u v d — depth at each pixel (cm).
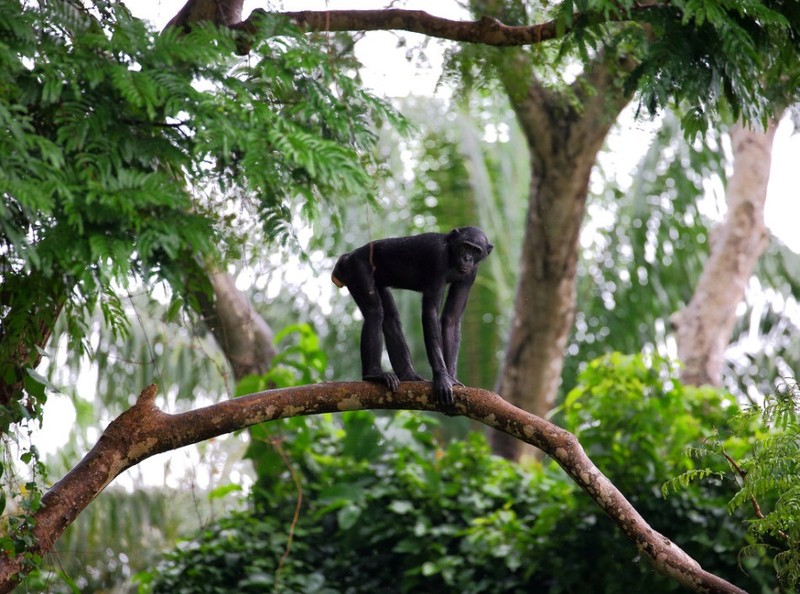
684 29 904
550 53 1228
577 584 1228
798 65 1041
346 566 1318
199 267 928
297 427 1355
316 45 945
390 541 1343
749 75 919
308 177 891
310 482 1381
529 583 1262
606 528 1219
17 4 773
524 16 1212
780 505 748
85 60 773
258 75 914
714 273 2005
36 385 823
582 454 784
